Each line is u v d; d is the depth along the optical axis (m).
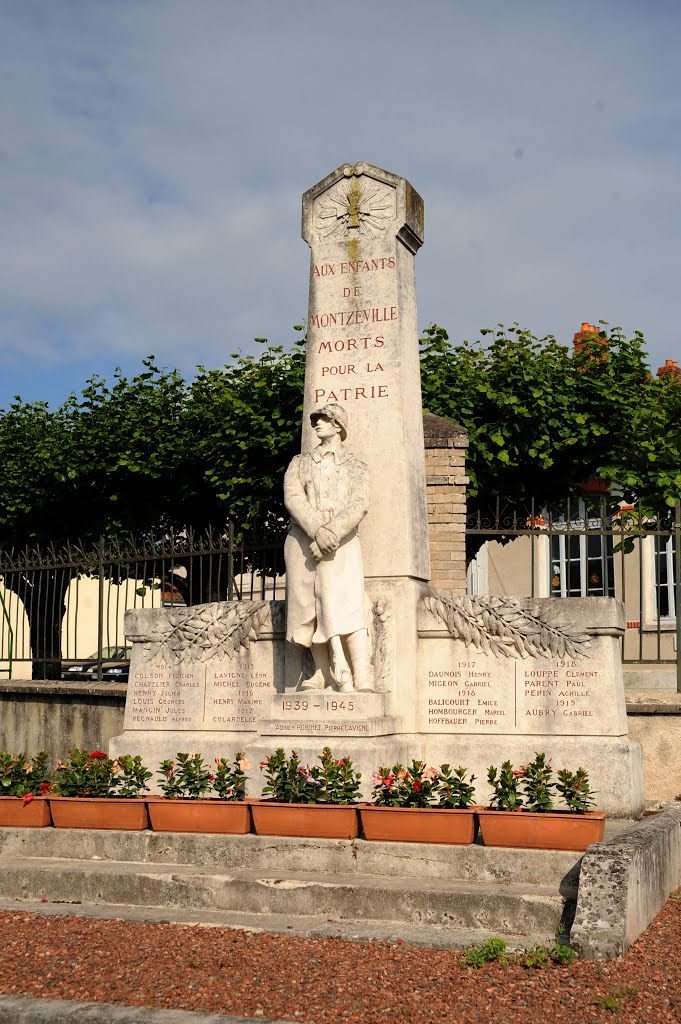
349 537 10.38
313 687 10.36
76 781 9.27
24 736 15.03
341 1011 6.03
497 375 18.20
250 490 17.69
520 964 6.63
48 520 20.92
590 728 10.12
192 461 19.52
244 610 11.34
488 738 10.39
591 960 6.65
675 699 12.01
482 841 8.20
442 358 18.73
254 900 7.90
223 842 8.56
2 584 16.70
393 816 8.16
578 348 19.70
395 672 10.45
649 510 16.94
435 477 15.42
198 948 7.03
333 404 10.76
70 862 8.80
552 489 18.64
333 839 8.35
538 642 10.34
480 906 7.37
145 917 7.79
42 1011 5.99
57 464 20.05
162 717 11.52
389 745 9.93
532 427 17.88
